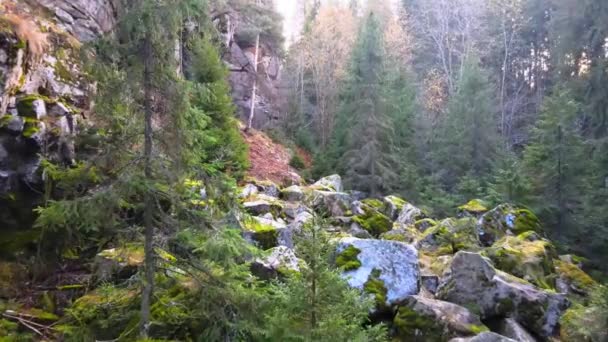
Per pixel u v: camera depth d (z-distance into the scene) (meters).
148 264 5.18
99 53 4.84
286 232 8.88
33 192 7.68
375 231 12.60
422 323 6.66
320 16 33.47
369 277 7.33
